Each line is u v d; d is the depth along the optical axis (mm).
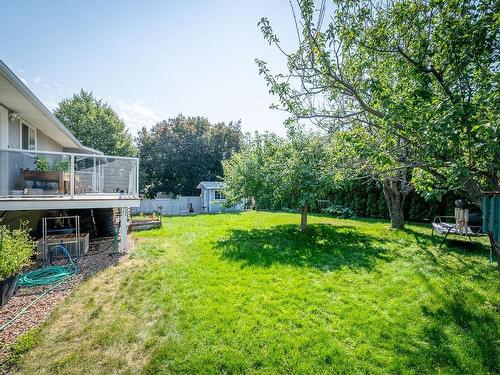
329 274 5211
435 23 3141
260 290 4453
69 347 2941
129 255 6637
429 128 2650
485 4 2695
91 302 4012
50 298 4160
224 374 2604
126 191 7496
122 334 3188
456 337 3125
